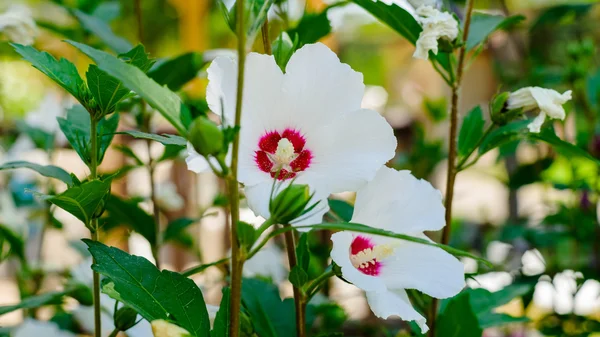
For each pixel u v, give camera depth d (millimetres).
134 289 832
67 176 926
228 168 779
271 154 837
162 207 1498
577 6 1517
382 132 829
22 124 1321
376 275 837
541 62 1745
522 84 1521
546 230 1423
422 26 957
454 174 981
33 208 1356
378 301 823
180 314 833
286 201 782
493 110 962
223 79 821
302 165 833
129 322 881
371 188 848
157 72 1068
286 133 843
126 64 779
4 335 1031
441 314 945
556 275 1347
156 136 844
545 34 1847
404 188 853
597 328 1324
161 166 1619
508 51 1820
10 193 1259
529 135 971
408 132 1880
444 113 1733
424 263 846
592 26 1853
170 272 847
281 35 859
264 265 1206
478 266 1353
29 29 1062
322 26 1009
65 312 1097
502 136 976
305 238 873
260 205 803
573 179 1395
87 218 850
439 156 1560
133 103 1115
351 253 853
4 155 1391
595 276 1338
